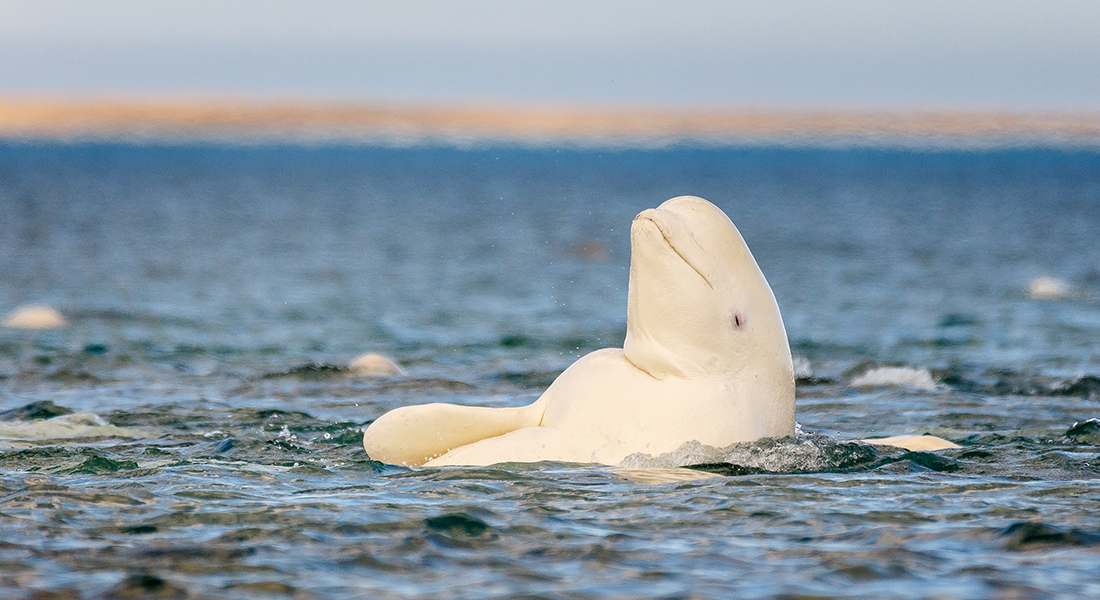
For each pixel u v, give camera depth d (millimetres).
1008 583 21203
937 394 54031
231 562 22234
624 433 31703
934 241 197000
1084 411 48375
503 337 79375
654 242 32250
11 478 29688
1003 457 34688
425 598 20297
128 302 99375
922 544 23812
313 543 23672
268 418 46031
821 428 45250
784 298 109500
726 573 21922
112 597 20078
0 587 20469
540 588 20906
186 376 60281
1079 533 24391
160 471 30984
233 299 104562
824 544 23938
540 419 33094
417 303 105500
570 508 26938
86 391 54781
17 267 133875
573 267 153250
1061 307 98688
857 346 73438
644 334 32781
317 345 75125
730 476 30688
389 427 32375
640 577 21625
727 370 32562
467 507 26797
